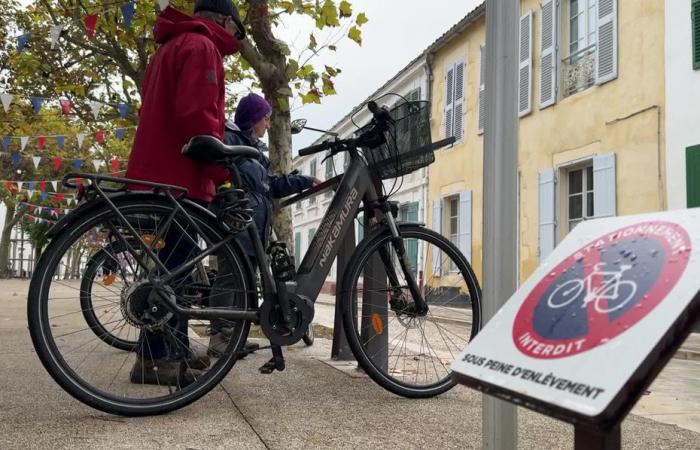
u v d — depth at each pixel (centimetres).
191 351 247
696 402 312
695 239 77
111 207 225
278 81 575
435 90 1592
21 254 3294
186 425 212
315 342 456
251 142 367
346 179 282
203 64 251
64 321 232
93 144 1454
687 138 867
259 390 275
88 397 217
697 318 68
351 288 274
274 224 561
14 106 1106
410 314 299
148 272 231
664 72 904
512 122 134
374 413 236
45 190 1659
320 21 583
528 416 236
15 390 260
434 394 268
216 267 246
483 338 93
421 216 1625
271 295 248
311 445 191
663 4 907
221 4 299
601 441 72
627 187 969
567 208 1134
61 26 565
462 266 300
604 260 88
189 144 236
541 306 89
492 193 134
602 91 1028
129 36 769
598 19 1034
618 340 72
